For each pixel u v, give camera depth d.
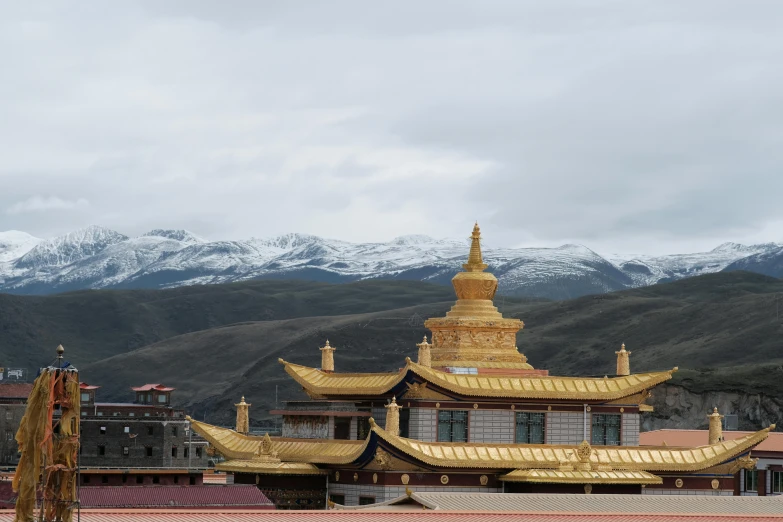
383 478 106.38
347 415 113.00
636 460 112.12
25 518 60.19
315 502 111.62
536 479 106.94
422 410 109.50
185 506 99.50
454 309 119.56
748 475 160.00
